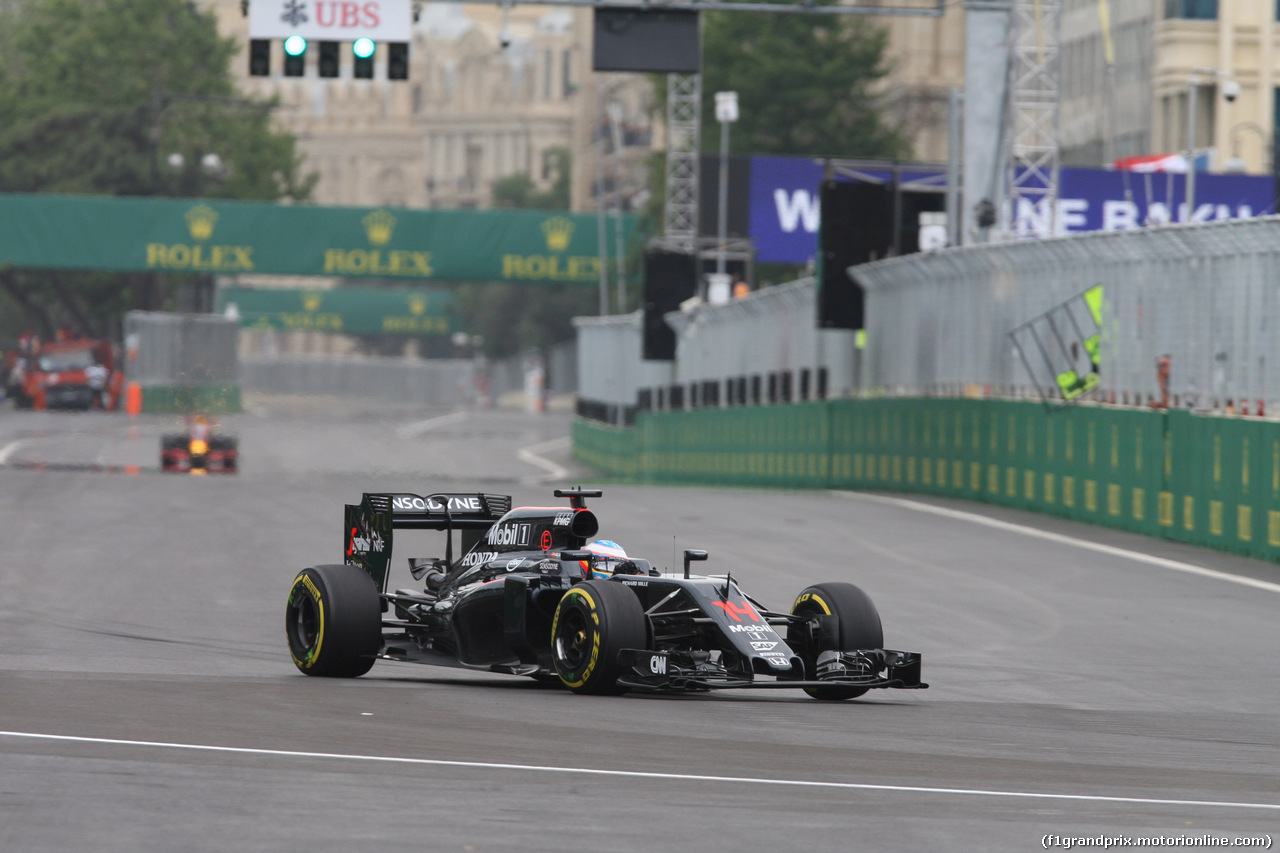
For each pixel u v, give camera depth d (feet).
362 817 79.05
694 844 75.31
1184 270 262.06
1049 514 299.38
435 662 127.34
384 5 334.24
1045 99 408.67
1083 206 625.82
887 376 391.24
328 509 291.58
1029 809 84.69
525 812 80.79
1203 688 137.69
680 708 115.96
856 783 90.12
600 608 116.47
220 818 78.43
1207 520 247.91
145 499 303.89
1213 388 253.85
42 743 95.91
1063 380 300.40
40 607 171.42
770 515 296.30
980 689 133.69
